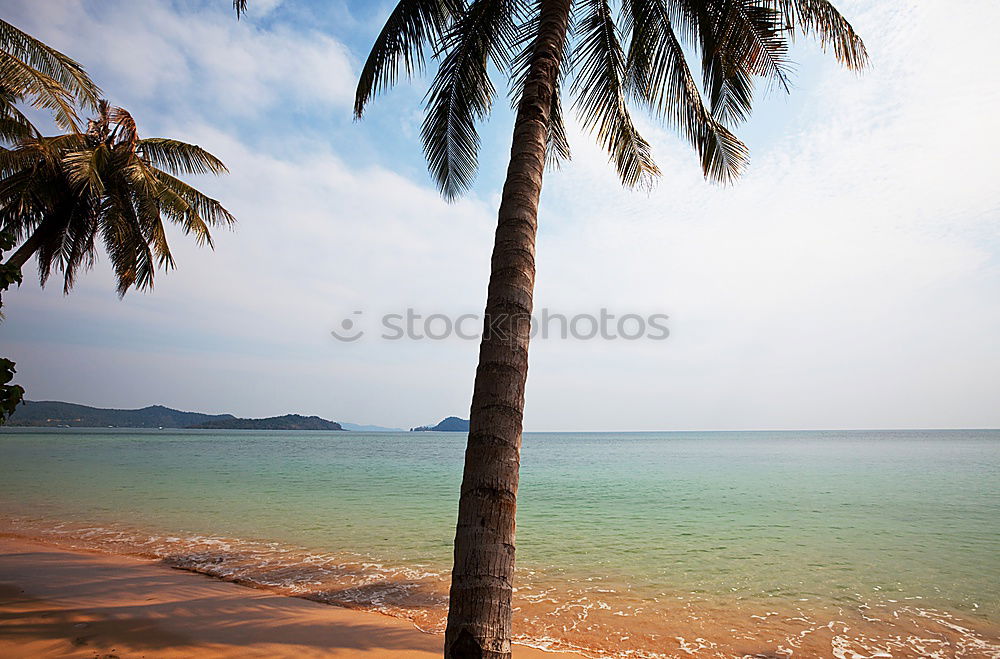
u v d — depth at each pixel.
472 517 2.93
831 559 9.68
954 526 12.86
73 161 12.50
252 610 6.72
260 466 30.61
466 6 6.98
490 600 2.78
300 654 5.43
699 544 10.92
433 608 7.02
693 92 7.55
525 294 3.55
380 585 8.04
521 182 3.96
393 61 6.71
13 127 13.14
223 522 12.94
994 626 6.50
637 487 21.28
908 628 6.44
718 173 8.05
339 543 10.82
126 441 69.94
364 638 5.91
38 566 8.57
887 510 15.22
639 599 7.45
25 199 12.80
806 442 87.69
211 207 16.78
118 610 6.48
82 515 13.69
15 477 22.28
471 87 7.18
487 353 3.35
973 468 29.73
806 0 6.17
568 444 89.94
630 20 7.64
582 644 5.94
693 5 6.90
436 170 7.89
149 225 15.19
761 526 12.90
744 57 6.70
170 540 10.98
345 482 22.45
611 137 8.04
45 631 5.77
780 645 5.95
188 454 41.59
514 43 6.99
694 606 7.16
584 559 9.70
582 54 7.25
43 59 11.66
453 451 57.16
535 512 15.11
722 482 23.11
